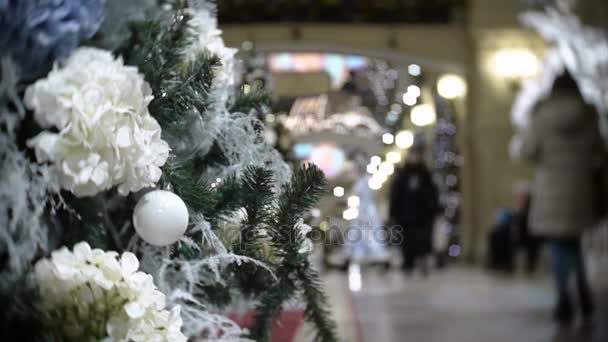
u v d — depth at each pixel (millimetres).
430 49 23469
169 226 1846
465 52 23516
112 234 1999
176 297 2102
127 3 2043
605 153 9719
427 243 17609
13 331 1589
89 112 1604
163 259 2016
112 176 1663
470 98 23875
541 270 20328
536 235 9758
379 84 24047
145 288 1686
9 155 1589
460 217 24688
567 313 9578
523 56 22906
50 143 1589
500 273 19250
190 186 2002
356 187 3320
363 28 23094
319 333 2359
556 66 18031
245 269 2180
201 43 2197
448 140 25500
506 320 9773
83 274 1629
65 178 1615
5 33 1586
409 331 8672
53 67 1636
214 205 2027
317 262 2561
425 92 25750
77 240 1873
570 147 9602
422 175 17844
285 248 2174
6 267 1628
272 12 21922
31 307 1596
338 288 12023
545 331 8820
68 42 1679
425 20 23359
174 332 1736
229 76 2258
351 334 7789
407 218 17516
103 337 1631
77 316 1609
